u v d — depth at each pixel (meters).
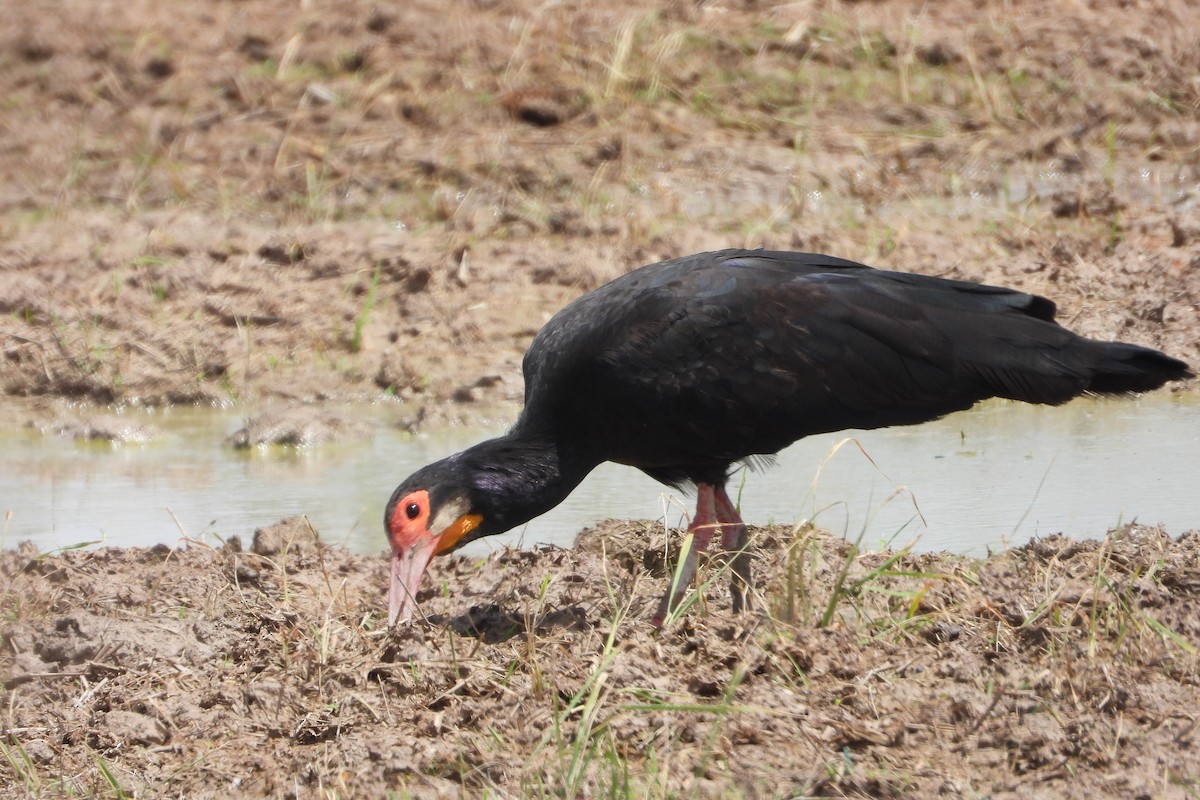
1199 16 24.09
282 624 10.48
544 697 9.01
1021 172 20.98
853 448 14.30
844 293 10.61
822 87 23.05
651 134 22.00
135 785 8.66
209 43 25.19
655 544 11.54
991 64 23.28
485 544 12.57
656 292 10.76
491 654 9.72
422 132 22.42
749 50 23.78
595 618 10.46
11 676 9.92
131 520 13.14
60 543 12.59
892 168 21.09
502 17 25.08
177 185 21.41
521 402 15.77
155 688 9.72
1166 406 15.12
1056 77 22.94
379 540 12.52
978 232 18.86
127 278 18.73
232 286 18.45
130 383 16.81
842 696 8.93
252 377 16.84
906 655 9.41
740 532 10.88
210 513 13.24
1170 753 8.23
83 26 25.83
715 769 8.24
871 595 10.27
